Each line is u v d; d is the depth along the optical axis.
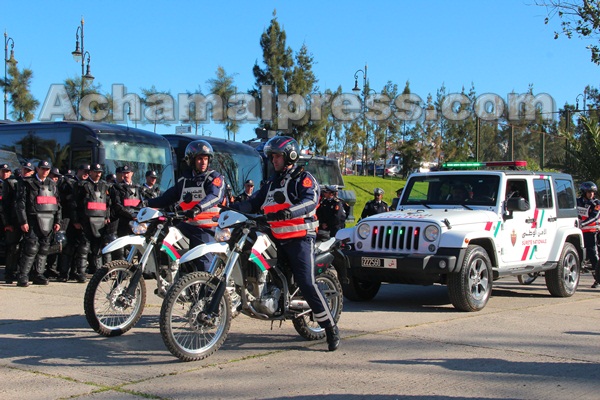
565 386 5.32
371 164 56.62
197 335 6.25
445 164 10.91
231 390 5.11
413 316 8.42
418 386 5.27
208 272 6.07
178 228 7.18
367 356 6.23
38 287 10.62
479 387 5.26
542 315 8.61
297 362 5.98
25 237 10.62
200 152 7.03
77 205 11.25
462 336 7.16
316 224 6.44
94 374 5.52
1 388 5.12
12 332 7.07
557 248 10.47
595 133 24.38
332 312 7.06
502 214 9.56
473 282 8.83
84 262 11.33
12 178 11.09
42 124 15.19
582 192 13.54
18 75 32.56
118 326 7.00
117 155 15.14
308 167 20.00
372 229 9.21
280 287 6.43
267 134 22.31
